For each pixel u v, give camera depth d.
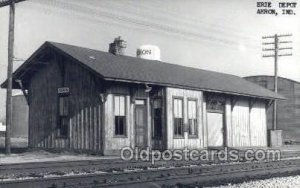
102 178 10.54
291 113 41.94
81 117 20.20
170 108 21.78
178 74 24.75
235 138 27.03
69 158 17.36
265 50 35.22
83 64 19.14
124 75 19.58
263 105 30.17
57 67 21.67
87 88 20.02
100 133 19.28
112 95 19.69
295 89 42.00
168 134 21.48
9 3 20.19
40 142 22.19
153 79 20.97
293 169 14.48
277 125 42.44
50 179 9.58
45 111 22.11
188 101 23.09
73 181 9.96
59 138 21.14
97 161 14.85
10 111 19.88
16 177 11.05
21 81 22.95
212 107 25.42
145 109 21.52
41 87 22.47
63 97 21.31
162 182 10.30
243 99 28.05
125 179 10.73
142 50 28.33
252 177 12.05
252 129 28.70
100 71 18.73
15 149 24.03
